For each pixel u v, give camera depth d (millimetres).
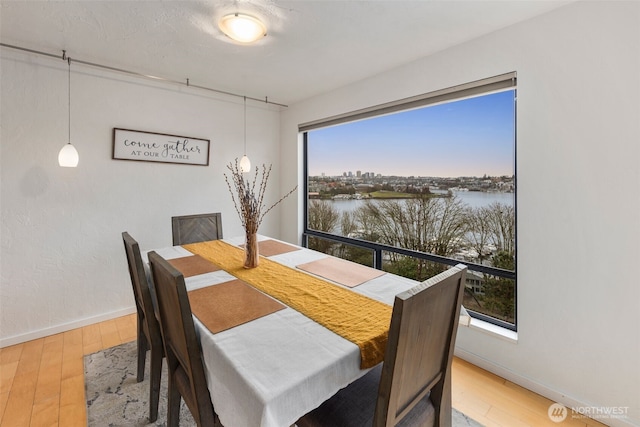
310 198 3625
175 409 1324
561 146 1617
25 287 2316
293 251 2227
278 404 797
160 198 2922
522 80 1741
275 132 3779
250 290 1479
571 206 1600
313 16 1711
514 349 1849
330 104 3082
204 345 1075
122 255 2738
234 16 1684
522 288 1797
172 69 2520
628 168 1429
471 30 1853
